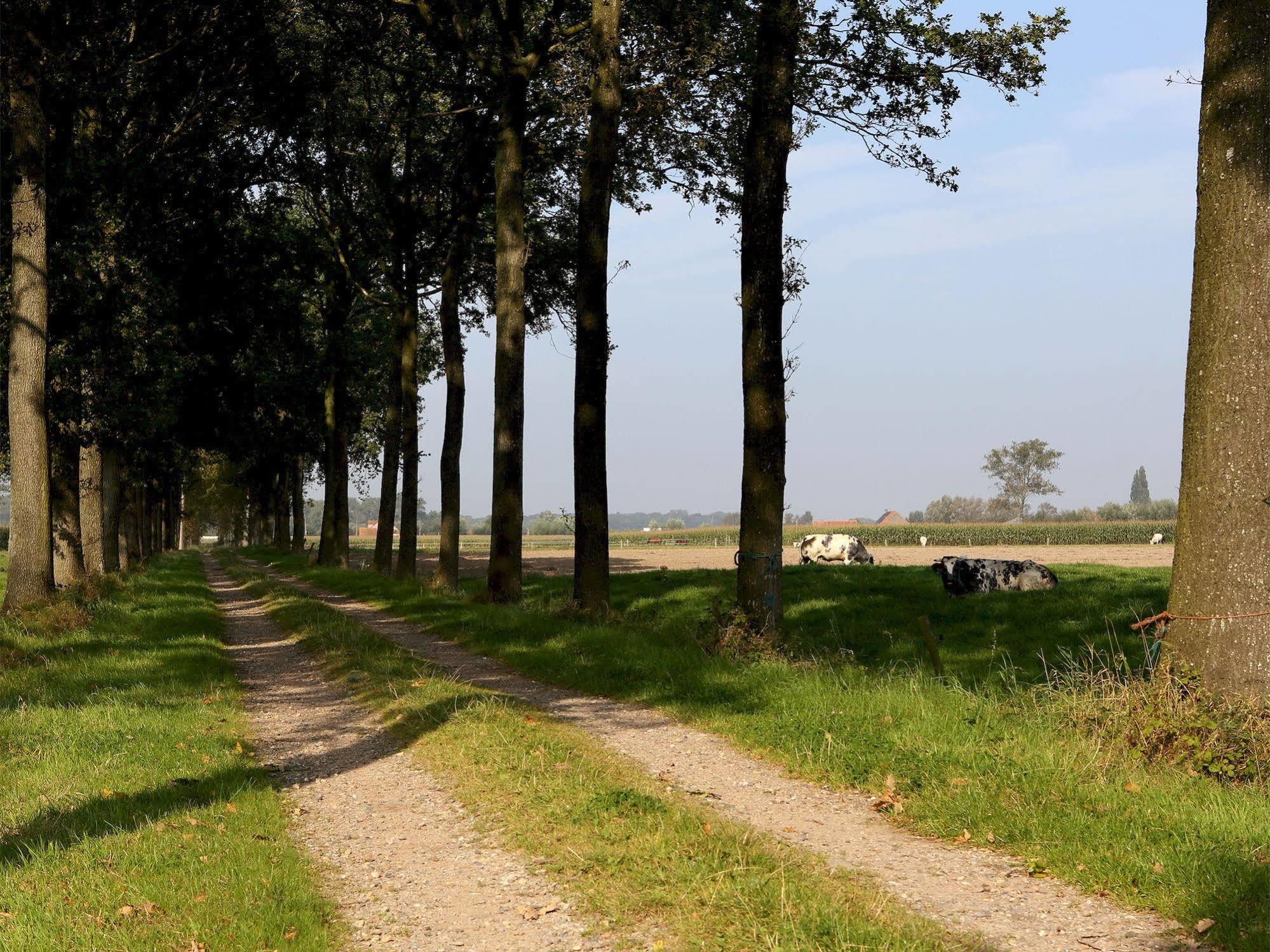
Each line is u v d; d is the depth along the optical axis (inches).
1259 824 240.8
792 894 210.4
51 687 478.3
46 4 759.7
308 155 1219.9
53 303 882.1
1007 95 622.2
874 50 611.8
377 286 1486.2
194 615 830.5
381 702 454.3
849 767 319.6
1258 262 328.2
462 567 2096.5
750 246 589.3
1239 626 322.7
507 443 834.8
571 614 695.7
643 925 204.7
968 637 753.0
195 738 379.6
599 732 387.9
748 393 588.1
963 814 269.6
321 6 952.9
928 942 190.1
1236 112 330.6
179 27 915.4
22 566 689.6
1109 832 245.9
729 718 395.2
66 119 842.2
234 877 235.1
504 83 840.3
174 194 1011.3
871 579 1029.2
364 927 213.6
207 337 1150.3
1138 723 312.0
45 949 196.2
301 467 2391.7
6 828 274.1
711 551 3339.1
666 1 705.0
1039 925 203.5
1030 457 6013.8
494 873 241.3
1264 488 325.1
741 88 672.4
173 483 2101.4
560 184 1113.4
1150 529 3863.2
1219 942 193.9
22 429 692.1
